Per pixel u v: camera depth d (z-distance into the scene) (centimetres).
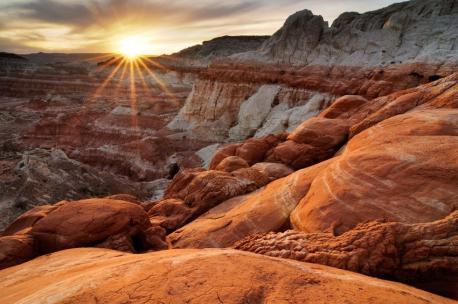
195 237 1146
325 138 1747
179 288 402
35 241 1074
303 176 1198
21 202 2603
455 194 678
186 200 1608
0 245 995
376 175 832
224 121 5666
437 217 661
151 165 5091
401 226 638
